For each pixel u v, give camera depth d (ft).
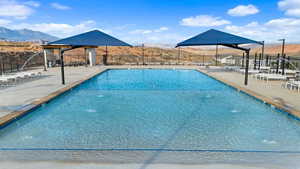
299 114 16.55
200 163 10.16
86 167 9.68
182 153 11.43
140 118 18.43
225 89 31.01
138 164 10.02
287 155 11.12
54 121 17.72
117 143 13.30
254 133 14.96
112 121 17.65
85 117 18.75
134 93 28.32
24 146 12.90
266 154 11.23
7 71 46.52
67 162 10.23
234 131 15.40
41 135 14.71
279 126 16.39
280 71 39.17
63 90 26.35
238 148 12.53
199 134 14.76
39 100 21.25
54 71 48.21
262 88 27.58
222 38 35.70
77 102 23.93
